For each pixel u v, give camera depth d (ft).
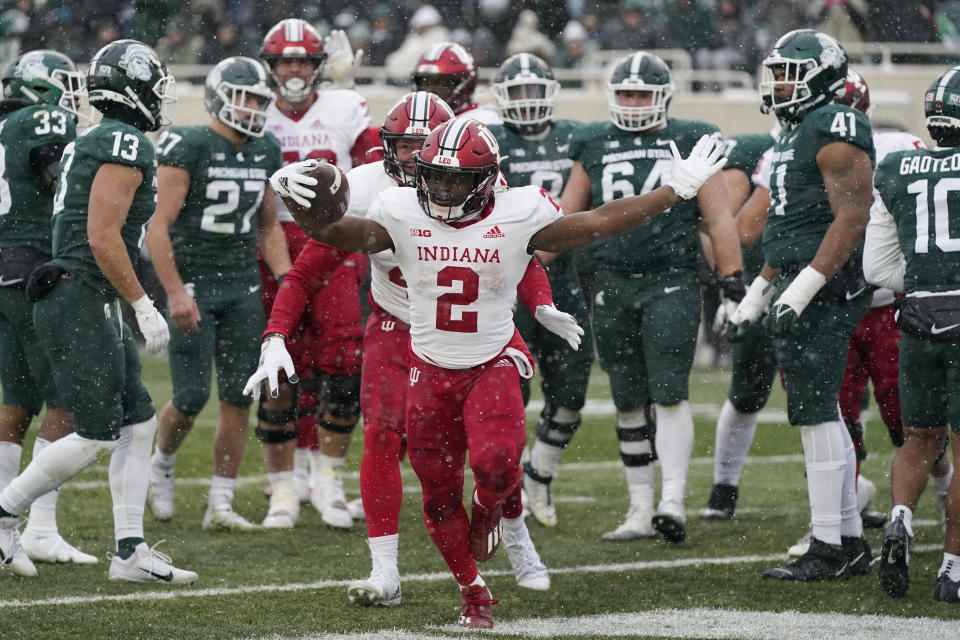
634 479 67.31
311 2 172.76
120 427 53.52
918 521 70.54
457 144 43.80
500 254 45.42
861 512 70.44
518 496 53.11
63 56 59.26
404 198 45.65
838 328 55.77
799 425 56.75
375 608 50.29
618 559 60.70
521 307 67.56
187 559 59.41
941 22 175.42
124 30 169.58
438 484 46.93
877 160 69.21
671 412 64.34
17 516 53.57
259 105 66.59
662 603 51.37
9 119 57.06
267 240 70.59
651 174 65.26
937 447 54.19
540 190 46.32
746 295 60.70
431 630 46.60
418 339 46.75
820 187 55.77
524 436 46.14
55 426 58.34
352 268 69.56
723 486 71.67
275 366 48.80
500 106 69.77
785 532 67.67
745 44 175.22
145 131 55.06
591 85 172.96
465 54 74.18
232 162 66.90
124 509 53.98
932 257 52.47
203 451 95.91
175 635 45.19
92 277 52.16
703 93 176.65
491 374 46.26
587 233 45.37
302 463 76.23
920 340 52.65
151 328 52.47
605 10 176.04
